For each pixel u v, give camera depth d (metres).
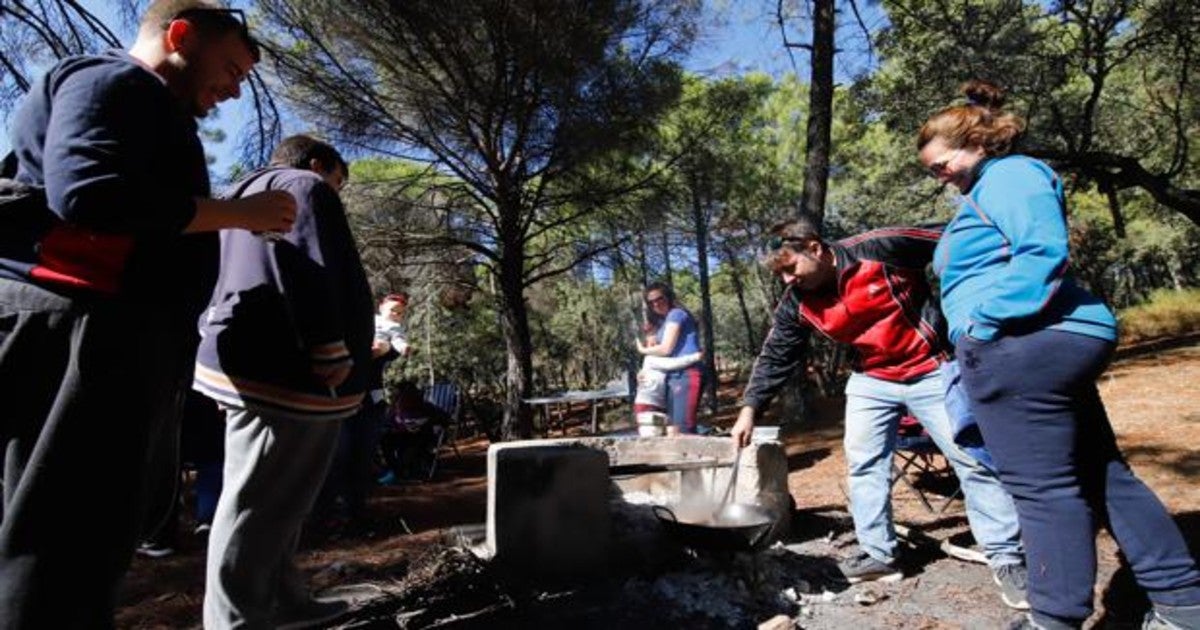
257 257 1.88
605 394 8.69
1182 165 11.22
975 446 2.36
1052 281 1.81
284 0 7.40
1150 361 8.37
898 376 2.72
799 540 3.39
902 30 10.99
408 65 7.82
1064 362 1.86
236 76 1.70
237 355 1.84
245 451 1.86
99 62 1.43
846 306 2.70
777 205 18.00
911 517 3.68
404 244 9.02
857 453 2.84
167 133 1.46
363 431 3.88
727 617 2.48
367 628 2.42
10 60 4.86
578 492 2.87
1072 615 1.87
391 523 4.08
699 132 9.23
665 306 5.78
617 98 8.12
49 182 1.29
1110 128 13.77
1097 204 20.05
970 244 2.05
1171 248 18.20
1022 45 10.20
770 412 8.76
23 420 1.31
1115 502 2.00
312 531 3.74
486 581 2.66
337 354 1.86
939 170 2.19
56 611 1.28
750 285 22.73
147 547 3.30
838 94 12.11
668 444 4.08
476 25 7.72
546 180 8.75
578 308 16.08
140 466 1.40
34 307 1.32
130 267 1.39
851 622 2.43
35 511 1.27
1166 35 10.60
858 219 15.34
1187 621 1.89
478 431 11.88
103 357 1.34
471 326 13.34
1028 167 1.94
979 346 1.97
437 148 8.42
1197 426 4.73
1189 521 2.99
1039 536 1.92
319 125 8.08
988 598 2.58
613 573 2.92
